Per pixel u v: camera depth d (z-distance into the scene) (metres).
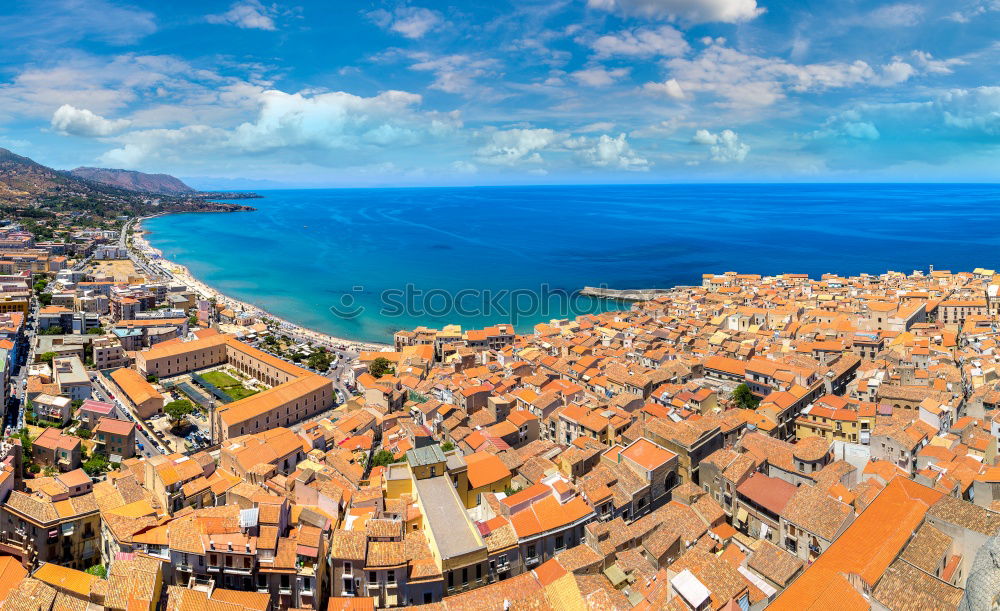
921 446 140.50
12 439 144.12
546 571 100.06
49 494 114.94
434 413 174.62
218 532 97.19
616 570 102.06
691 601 84.00
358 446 155.38
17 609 87.31
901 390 172.62
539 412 169.00
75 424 182.25
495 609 90.88
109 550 107.75
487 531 104.25
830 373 187.38
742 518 121.50
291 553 96.19
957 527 97.50
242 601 90.81
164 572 97.25
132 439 164.00
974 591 72.75
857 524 102.81
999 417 145.88
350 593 96.06
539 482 117.94
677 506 120.38
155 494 119.88
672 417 156.88
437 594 96.75
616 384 187.62
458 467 121.06
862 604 84.69
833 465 129.75
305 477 130.25
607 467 126.69
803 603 84.50
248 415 180.38
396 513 108.56
